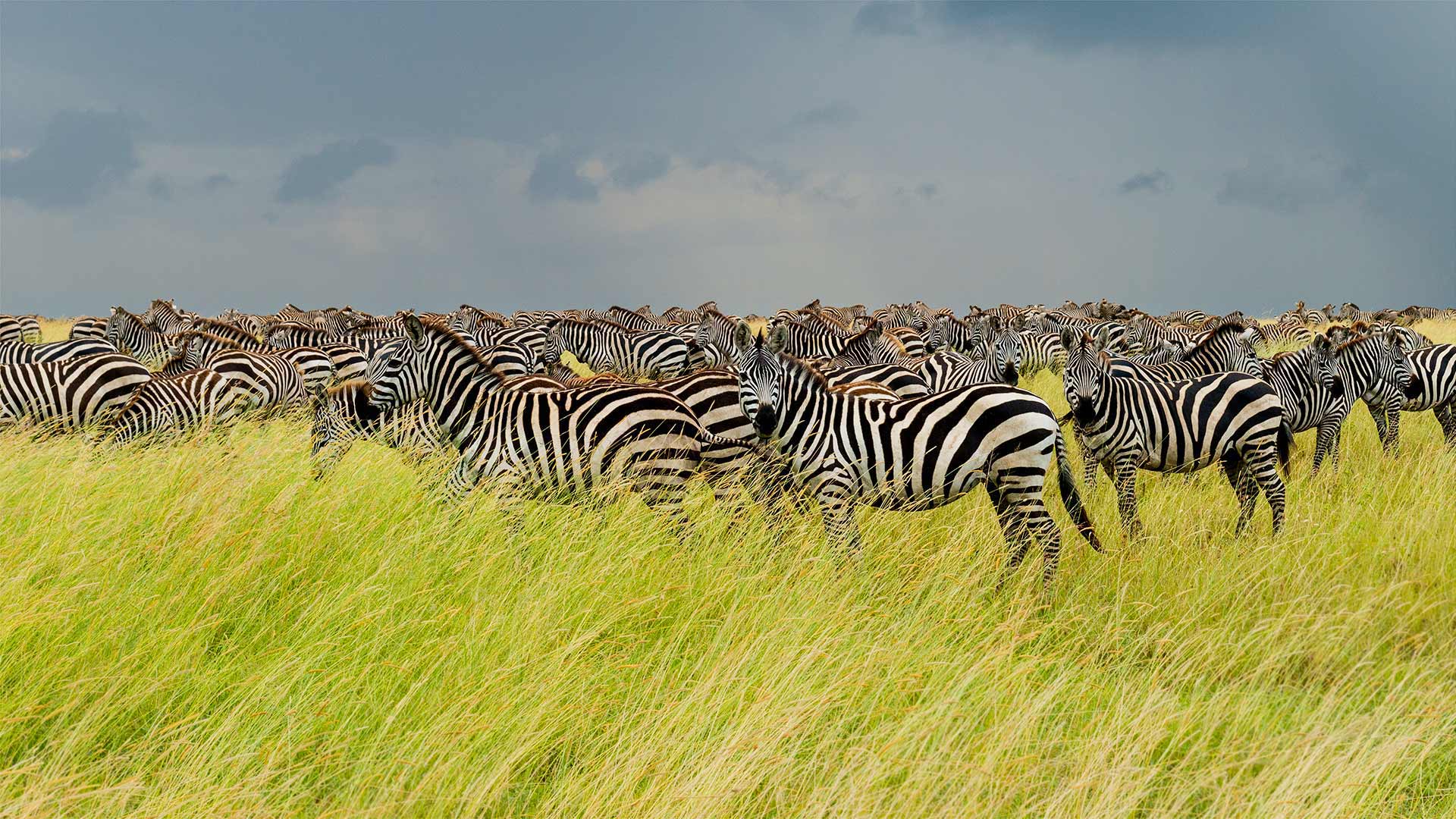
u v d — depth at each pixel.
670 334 34.91
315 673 7.42
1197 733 7.91
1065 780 6.97
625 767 6.61
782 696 7.57
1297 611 10.23
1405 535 11.95
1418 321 62.03
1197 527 13.69
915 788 6.64
